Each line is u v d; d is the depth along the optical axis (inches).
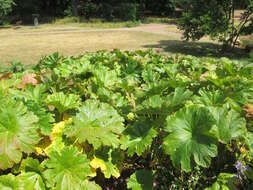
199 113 79.7
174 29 892.6
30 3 1210.0
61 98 91.8
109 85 125.5
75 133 79.3
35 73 136.7
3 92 98.4
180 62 176.6
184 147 76.4
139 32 808.9
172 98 90.1
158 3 1369.3
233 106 97.1
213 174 88.2
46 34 789.9
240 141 90.6
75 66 149.1
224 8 490.3
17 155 71.1
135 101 104.9
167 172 89.1
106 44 613.0
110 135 79.8
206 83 116.0
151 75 135.6
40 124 80.0
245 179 82.5
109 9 1217.4
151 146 92.2
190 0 514.3
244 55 491.8
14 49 555.5
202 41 649.6
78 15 1264.8
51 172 72.4
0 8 952.3
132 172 98.3
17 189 70.7
